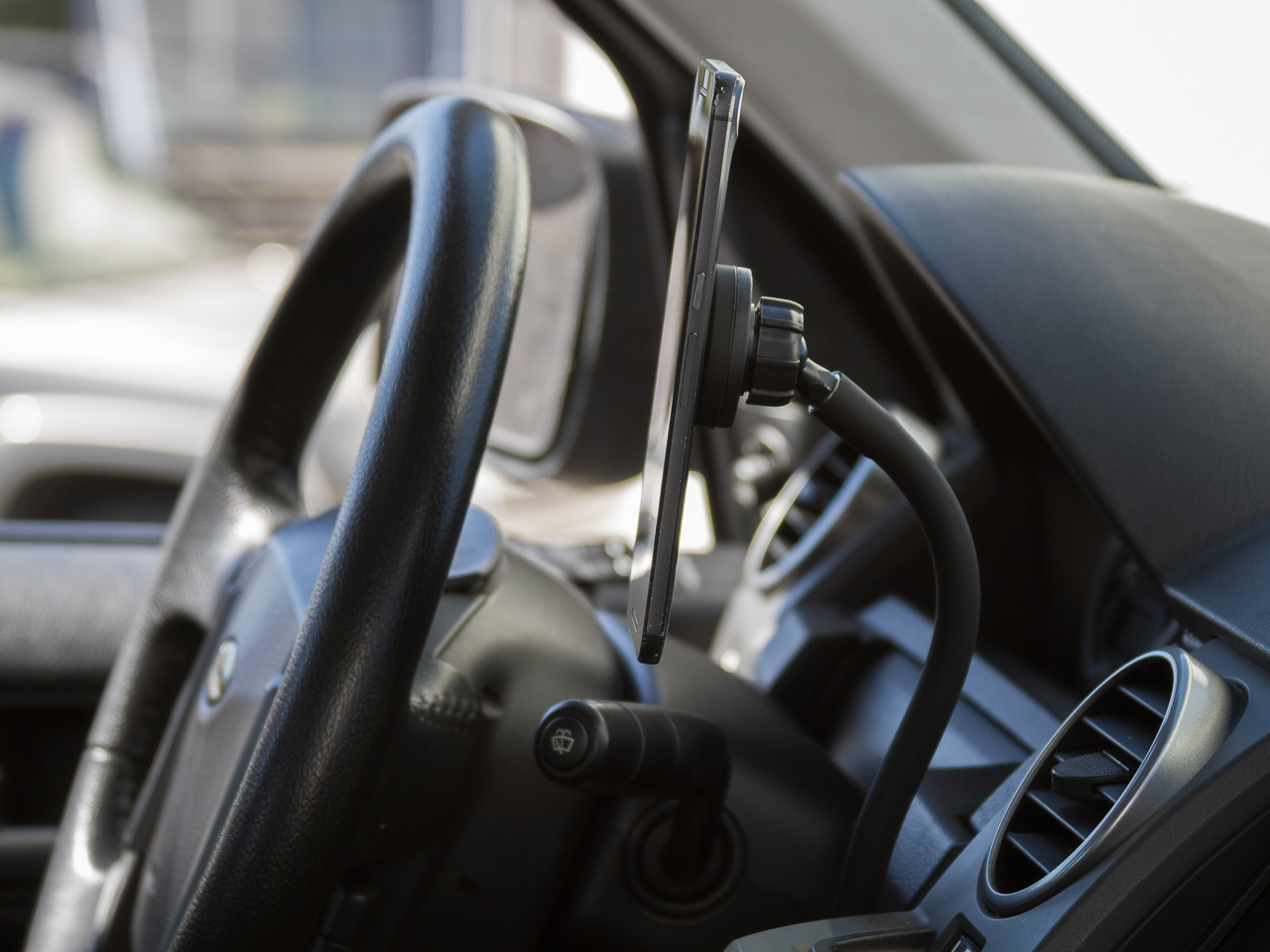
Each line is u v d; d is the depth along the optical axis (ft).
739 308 1.51
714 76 1.43
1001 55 3.89
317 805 1.67
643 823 2.12
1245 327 2.32
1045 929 1.63
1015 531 2.96
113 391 7.66
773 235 3.78
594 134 4.65
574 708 1.78
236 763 2.02
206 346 8.58
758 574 3.46
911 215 2.58
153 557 4.33
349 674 1.65
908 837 2.18
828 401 1.63
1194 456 2.11
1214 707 1.72
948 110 3.74
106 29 30.22
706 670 2.52
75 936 2.52
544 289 4.96
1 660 3.90
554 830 2.11
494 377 1.72
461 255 1.73
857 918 1.82
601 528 5.04
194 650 2.75
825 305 3.73
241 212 31.65
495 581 2.19
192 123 31.63
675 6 3.61
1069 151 3.78
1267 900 1.65
